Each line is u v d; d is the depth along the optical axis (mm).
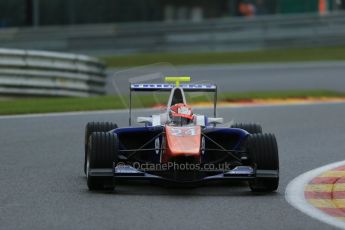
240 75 109688
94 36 136000
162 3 164250
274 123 63625
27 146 50938
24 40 134875
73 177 40500
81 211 31750
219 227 29250
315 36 134500
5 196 35094
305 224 30016
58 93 84500
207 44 136000
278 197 35594
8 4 153250
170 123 38156
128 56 134250
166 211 31922
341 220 30844
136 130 37625
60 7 158125
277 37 135000
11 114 67188
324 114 69500
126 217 30656
